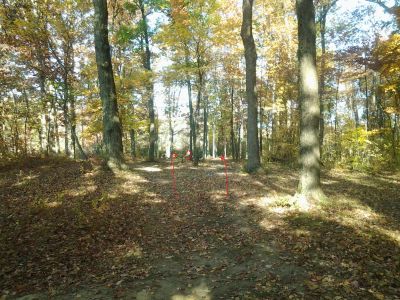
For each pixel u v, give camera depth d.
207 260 6.58
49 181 12.15
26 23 16.14
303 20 9.05
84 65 21.72
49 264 6.13
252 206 9.95
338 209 8.84
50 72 18.39
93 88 19.47
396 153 18.23
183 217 9.38
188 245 7.40
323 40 23.02
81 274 5.89
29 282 5.49
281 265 6.07
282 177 15.09
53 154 21.72
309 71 9.07
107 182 12.70
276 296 5.02
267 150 26.34
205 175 16.22
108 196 10.73
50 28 17.81
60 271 5.91
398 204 9.52
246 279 5.66
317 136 9.32
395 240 6.70
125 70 25.53
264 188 12.43
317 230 7.46
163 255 6.86
